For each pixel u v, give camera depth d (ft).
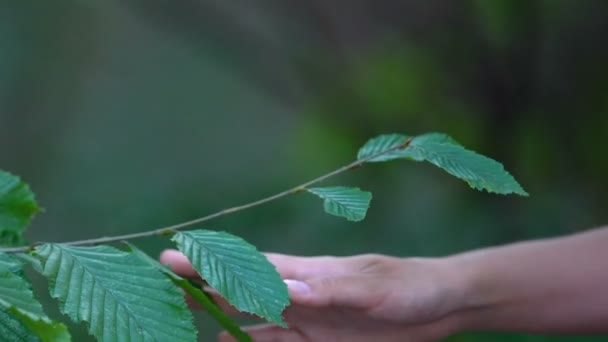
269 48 31.27
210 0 31.01
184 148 47.37
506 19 26.63
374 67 27.96
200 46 32.40
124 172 42.63
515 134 27.30
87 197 26.55
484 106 27.45
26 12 40.24
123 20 47.75
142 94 49.11
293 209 23.06
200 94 49.83
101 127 46.01
